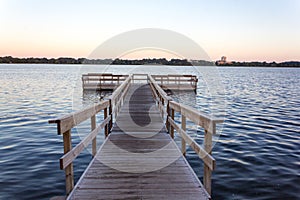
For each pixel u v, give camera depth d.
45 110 9.80
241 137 5.77
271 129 6.63
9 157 4.35
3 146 5.01
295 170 3.76
